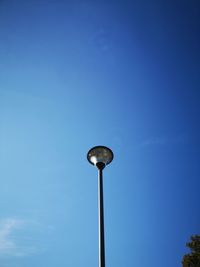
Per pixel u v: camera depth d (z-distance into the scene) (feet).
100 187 34.04
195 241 64.28
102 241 29.53
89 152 37.01
